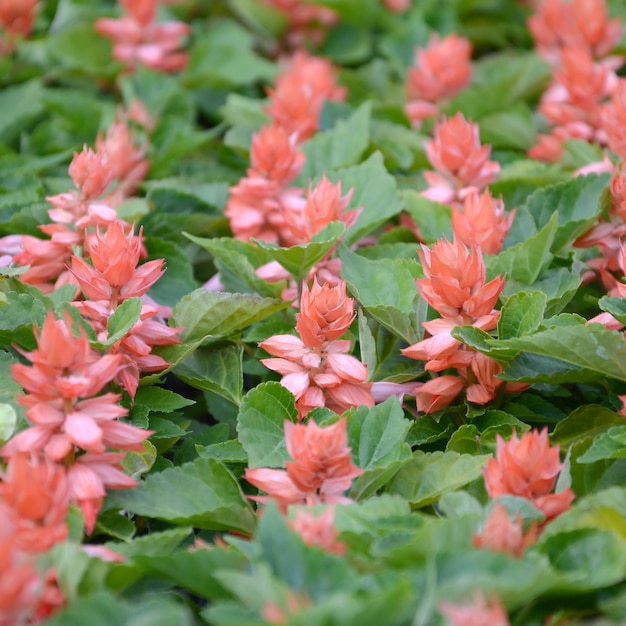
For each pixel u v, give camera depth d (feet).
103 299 4.86
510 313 4.91
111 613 4.30
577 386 5.12
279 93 5.77
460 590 4.29
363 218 5.42
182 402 4.93
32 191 5.51
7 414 4.73
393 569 4.44
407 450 4.72
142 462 4.80
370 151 5.76
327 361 4.81
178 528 4.60
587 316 5.22
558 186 5.31
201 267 5.56
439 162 5.34
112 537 4.72
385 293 5.06
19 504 4.44
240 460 4.80
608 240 5.16
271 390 4.79
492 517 4.43
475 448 4.86
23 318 4.91
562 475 4.69
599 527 4.52
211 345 5.08
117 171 5.54
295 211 5.26
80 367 4.56
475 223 5.08
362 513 4.53
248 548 4.46
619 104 5.37
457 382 4.89
